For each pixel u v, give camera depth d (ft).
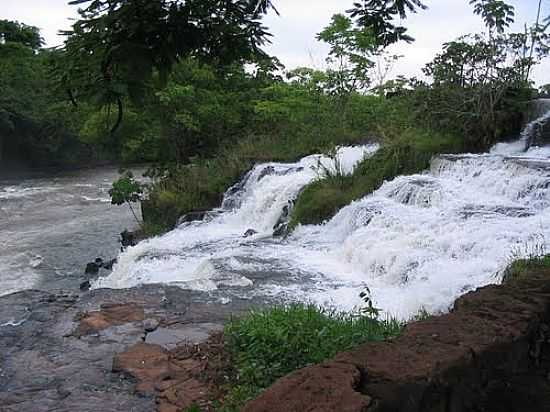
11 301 24.89
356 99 73.20
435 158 43.19
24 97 130.93
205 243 42.70
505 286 12.31
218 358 17.70
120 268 42.39
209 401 15.24
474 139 50.47
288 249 37.45
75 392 16.33
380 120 66.85
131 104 11.07
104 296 25.45
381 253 30.45
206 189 61.31
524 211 31.42
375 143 59.93
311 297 26.50
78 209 79.20
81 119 84.38
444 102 53.26
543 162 36.47
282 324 17.60
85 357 18.71
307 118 73.00
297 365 15.57
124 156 81.56
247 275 30.25
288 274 30.68
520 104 51.55
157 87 11.64
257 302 25.34
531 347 10.57
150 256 39.52
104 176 119.96
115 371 17.49
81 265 50.70
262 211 50.14
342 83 76.69
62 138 136.56
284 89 79.00
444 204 34.65
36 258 53.21
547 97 58.90
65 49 10.73
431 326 9.96
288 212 46.91
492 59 53.47
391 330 16.22
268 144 70.54
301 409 7.14
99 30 10.28
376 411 7.63
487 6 53.42
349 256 33.45
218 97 80.07
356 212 37.88
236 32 11.74
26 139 134.41
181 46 11.14
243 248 38.47
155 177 74.49
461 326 9.98
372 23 16.35
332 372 8.00
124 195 65.00
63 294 26.48
